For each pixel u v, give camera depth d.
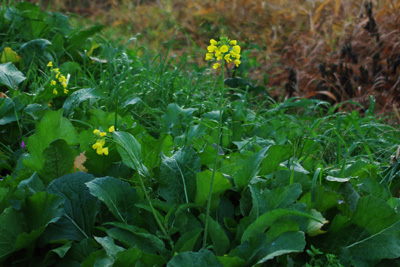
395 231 1.95
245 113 3.88
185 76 4.93
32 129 3.19
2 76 3.43
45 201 1.86
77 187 2.00
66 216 1.94
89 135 2.47
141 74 4.07
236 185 2.14
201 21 7.53
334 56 5.44
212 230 1.86
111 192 1.95
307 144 3.18
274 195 2.03
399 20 5.29
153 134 3.57
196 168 2.12
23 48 4.16
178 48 7.26
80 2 9.43
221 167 2.32
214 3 7.86
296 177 2.23
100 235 1.96
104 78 4.00
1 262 1.79
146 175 2.13
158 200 2.00
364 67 4.96
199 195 2.04
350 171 2.65
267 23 7.23
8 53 4.00
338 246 1.99
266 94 4.96
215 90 4.73
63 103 3.48
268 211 1.87
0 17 4.49
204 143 2.78
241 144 2.97
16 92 3.28
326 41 5.84
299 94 5.20
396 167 2.66
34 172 2.04
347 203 2.16
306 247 2.01
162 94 3.91
